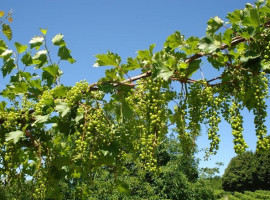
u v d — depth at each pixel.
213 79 3.58
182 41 3.86
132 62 3.70
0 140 3.73
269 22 3.40
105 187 18.83
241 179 52.19
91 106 3.68
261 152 3.11
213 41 3.52
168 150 26.06
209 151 3.22
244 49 3.48
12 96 4.00
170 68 3.45
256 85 3.35
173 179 24.36
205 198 26.47
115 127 3.78
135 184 21.52
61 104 3.58
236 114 3.33
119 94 3.73
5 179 3.73
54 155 3.95
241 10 3.86
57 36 4.69
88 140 3.44
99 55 3.63
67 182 4.47
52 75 4.15
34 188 3.64
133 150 3.74
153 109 3.30
